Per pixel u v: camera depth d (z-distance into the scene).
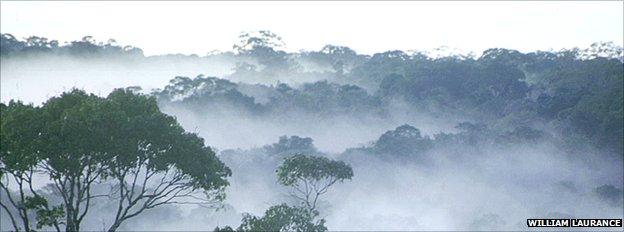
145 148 73.06
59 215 71.44
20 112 70.88
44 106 73.81
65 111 71.44
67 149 69.38
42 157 69.50
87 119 70.62
